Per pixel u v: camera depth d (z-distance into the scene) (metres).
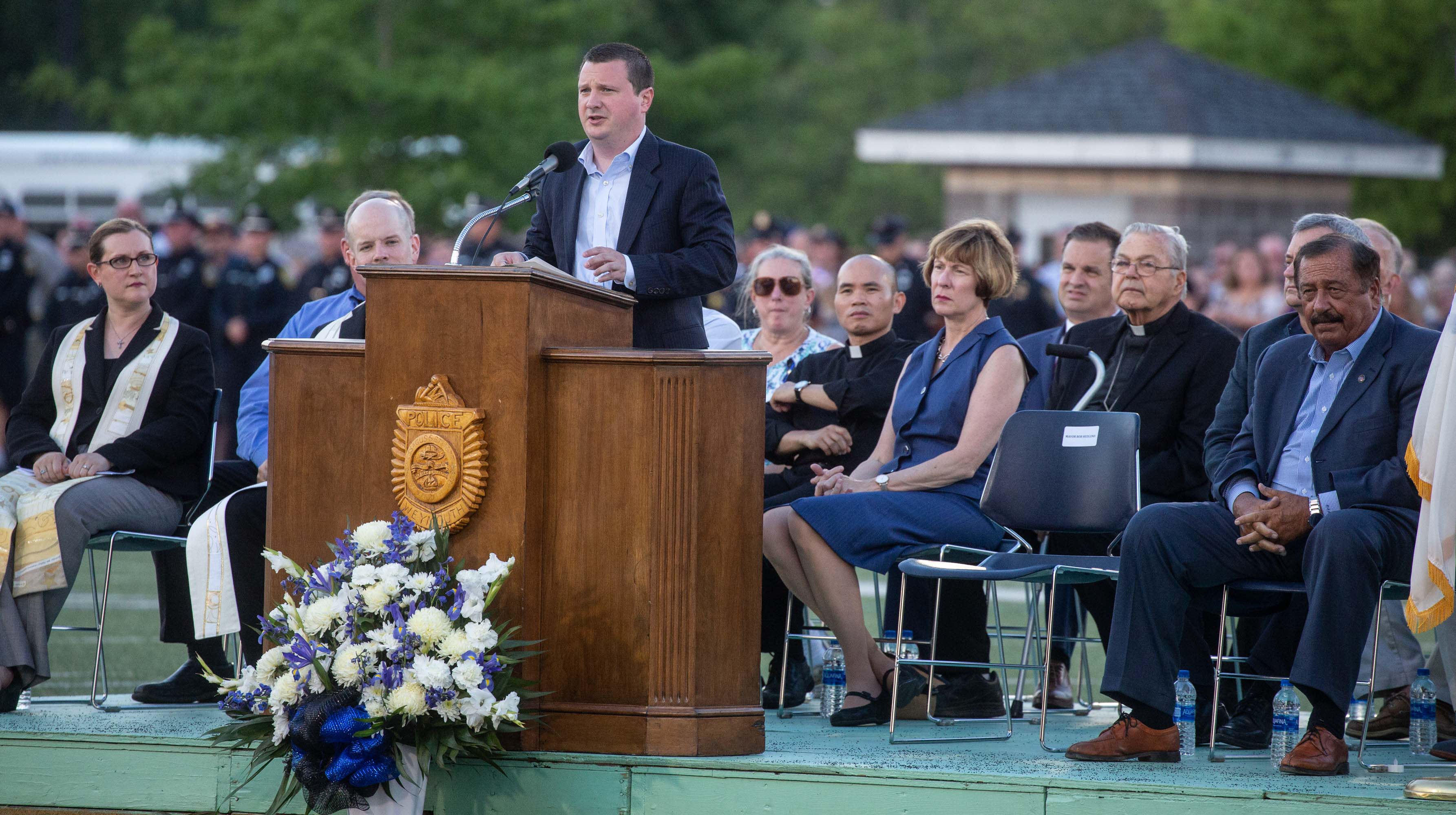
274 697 12.88
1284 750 14.16
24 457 17.19
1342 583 13.55
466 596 12.86
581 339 14.23
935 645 16.86
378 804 12.94
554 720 13.57
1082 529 16.44
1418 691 15.09
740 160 108.62
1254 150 63.50
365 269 13.36
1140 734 13.96
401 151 61.12
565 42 64.44
